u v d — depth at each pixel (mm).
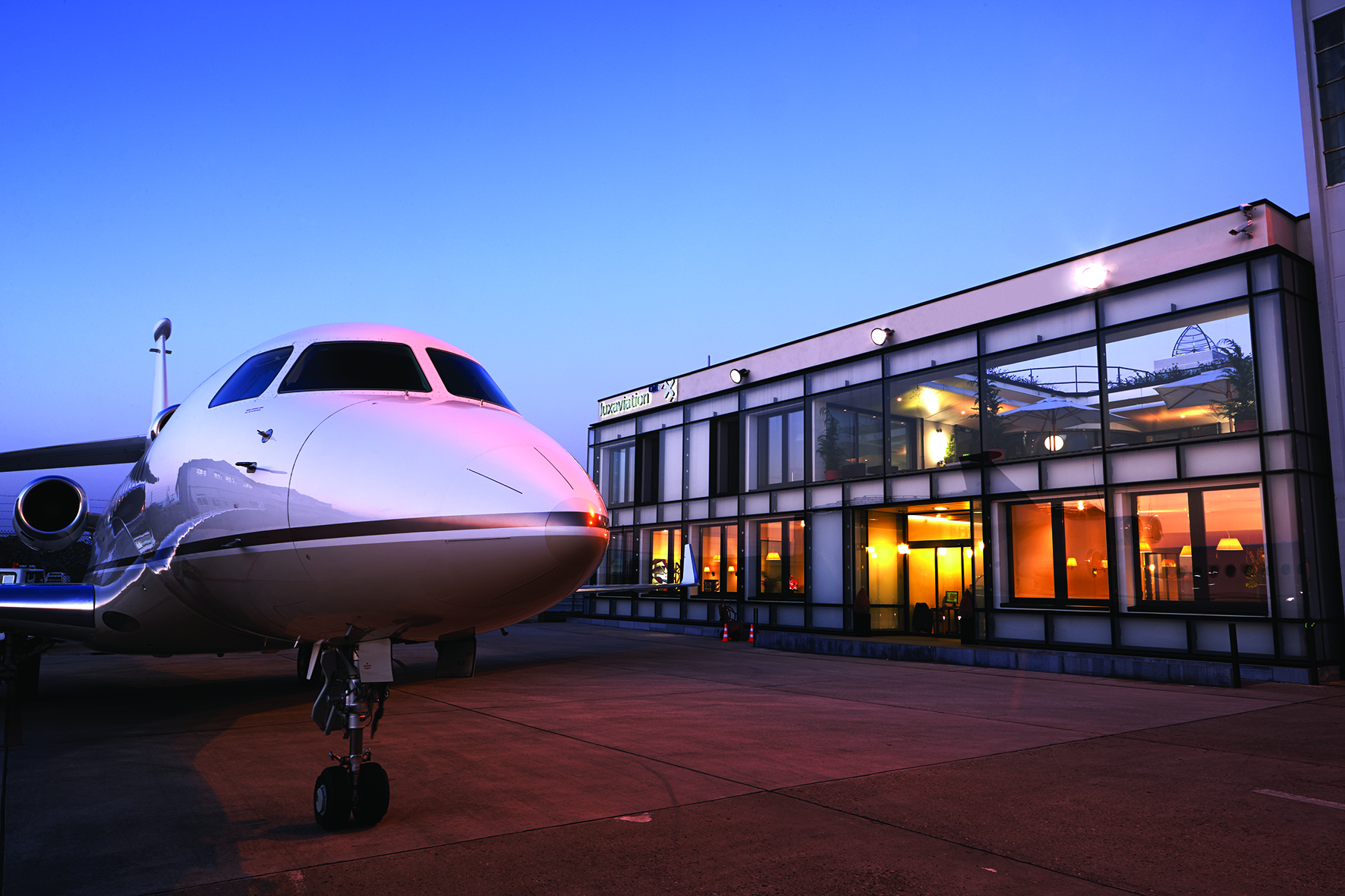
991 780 6047
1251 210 14453
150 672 12922
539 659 16109
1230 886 3951
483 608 4395
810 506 21375
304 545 4504
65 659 15344
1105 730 8273
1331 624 13688
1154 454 15250
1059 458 16531
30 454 12102
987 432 17828
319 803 4684
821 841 4547
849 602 20125
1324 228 14531
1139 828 4867
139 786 5637
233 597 5137
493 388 5914
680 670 14094
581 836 4594
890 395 19859
